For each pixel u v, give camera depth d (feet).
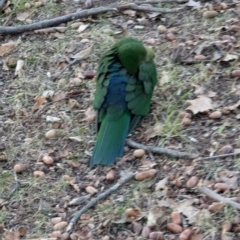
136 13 30.09
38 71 28.19
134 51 23.61
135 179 22.72
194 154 23.09
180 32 28.66
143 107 23.79
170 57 27.35
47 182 23.34
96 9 30.27
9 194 23.17
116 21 29.94
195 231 20.65
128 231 21.21
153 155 23.49
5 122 25.99
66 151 24.34
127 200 22.08
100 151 23.02
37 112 26.18
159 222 21.16
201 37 28.04
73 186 23.00
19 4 31.60
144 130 24.53
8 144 25.02
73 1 31.50
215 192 21.68
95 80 27.07
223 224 20.65
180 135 23.94
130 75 23.75
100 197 22.25
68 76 27.58
